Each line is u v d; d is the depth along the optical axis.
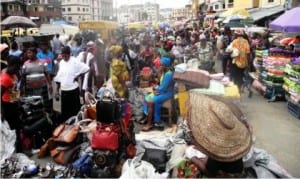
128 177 4.71
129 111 6.54
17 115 6.92
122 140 5.95
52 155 6.41
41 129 7.08
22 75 7.92
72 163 6.08
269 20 21.75
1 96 6.70
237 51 11.50
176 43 16.89
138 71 12.38
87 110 7.15
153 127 8.20
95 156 5.68
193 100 4.41
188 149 5.07
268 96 11.54
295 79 9.30
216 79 8.31
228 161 3.86
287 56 10.95
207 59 12.45
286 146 7.01
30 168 5.88
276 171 4.80
